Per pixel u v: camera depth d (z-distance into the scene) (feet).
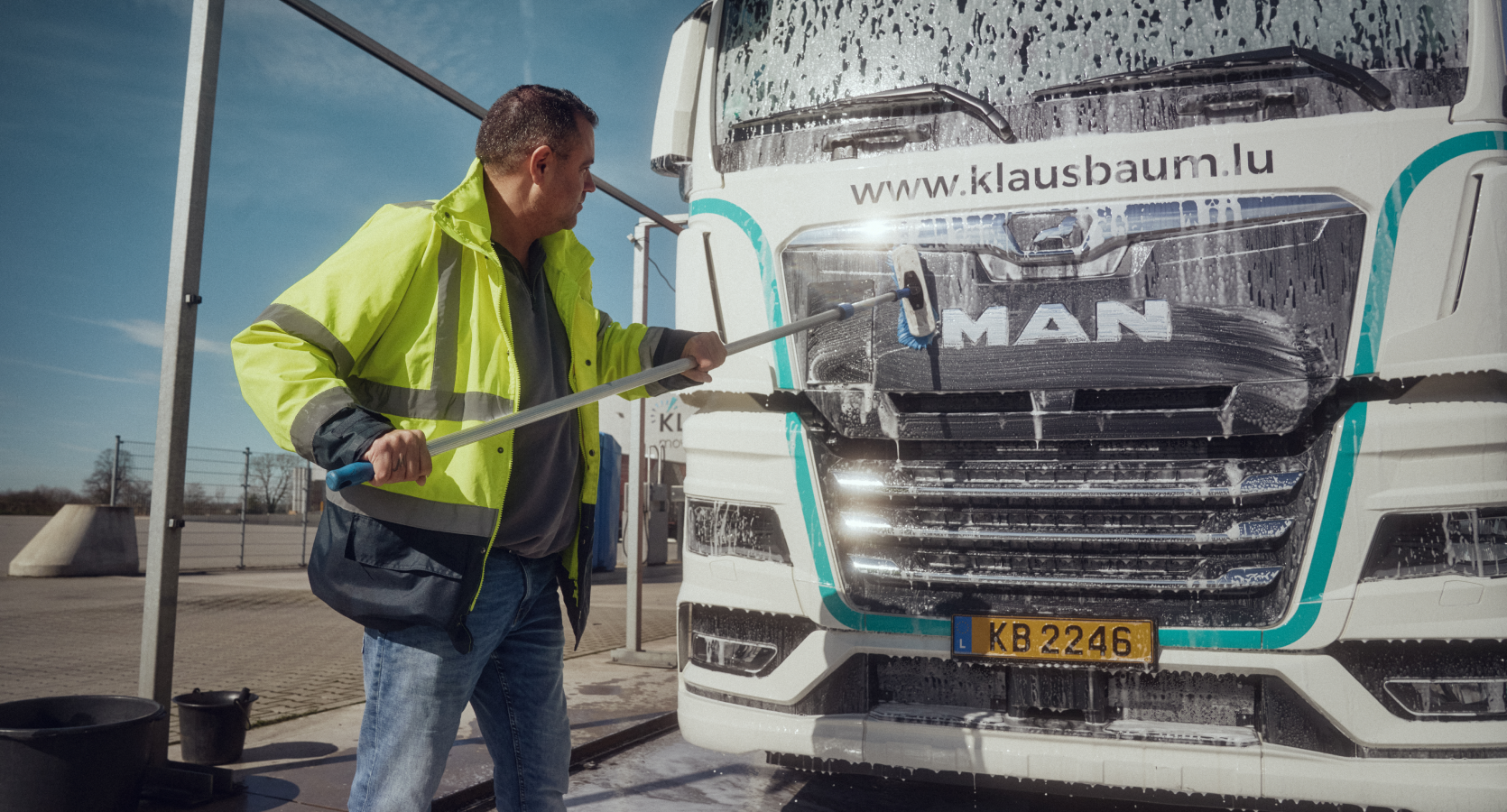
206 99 10.44
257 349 4.98
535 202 6.00
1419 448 7.24
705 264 9.37
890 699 8.58
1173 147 7.98
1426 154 7.45
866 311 8.62
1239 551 7.66
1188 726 7.71
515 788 6.23
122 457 42.50
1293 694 7.41
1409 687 7.15
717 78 9.73
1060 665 7.86
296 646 21.81
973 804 10.37
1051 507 8.08
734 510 9.00
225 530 48.37
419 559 5.29
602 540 50.29
